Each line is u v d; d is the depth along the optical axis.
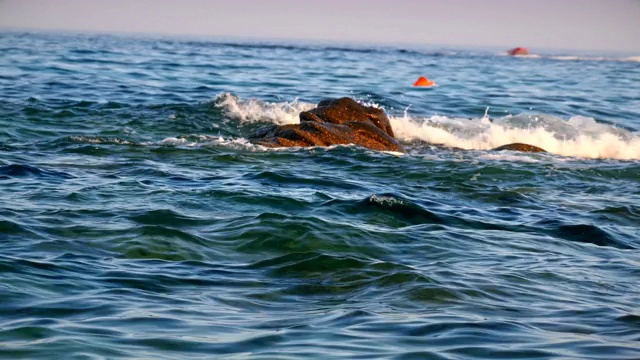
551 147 30.55
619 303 11.34
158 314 9.91
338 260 12.87
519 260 13.73
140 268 12.10
